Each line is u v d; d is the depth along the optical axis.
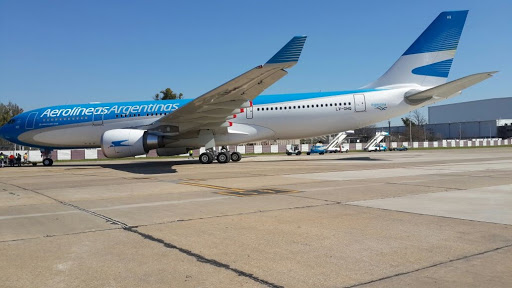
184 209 7.90
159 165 23.42
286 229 6.01
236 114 23.59
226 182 12.89
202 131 23.53
